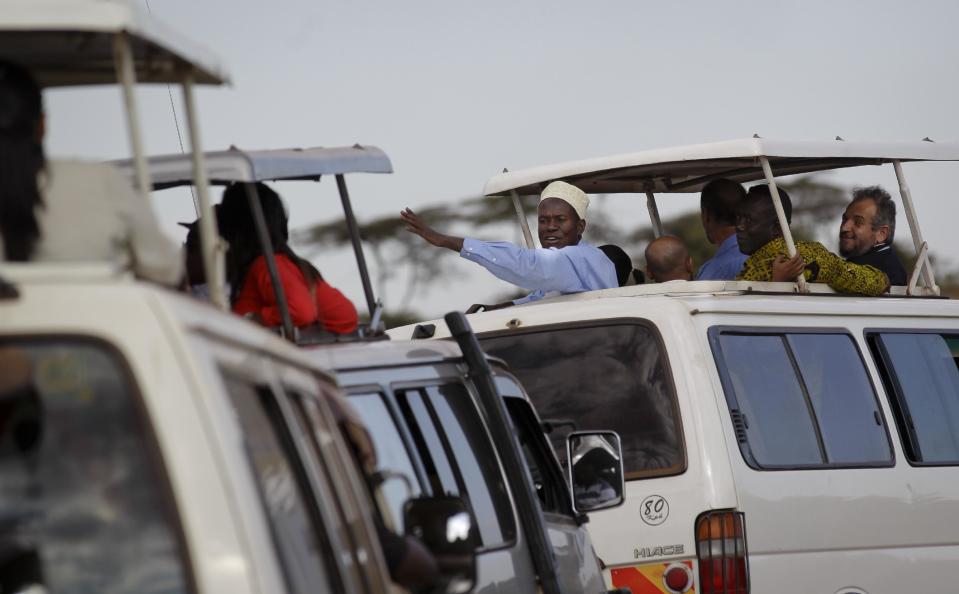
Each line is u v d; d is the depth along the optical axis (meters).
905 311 26.50
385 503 13.19
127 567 6.91
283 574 7.45
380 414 14.14
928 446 25.61
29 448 6.98
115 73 11.66
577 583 17.34
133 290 7.14
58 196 9.74
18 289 7.06
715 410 22.12
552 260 26.17
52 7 9.52
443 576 12.27
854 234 31.75
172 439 6.96
